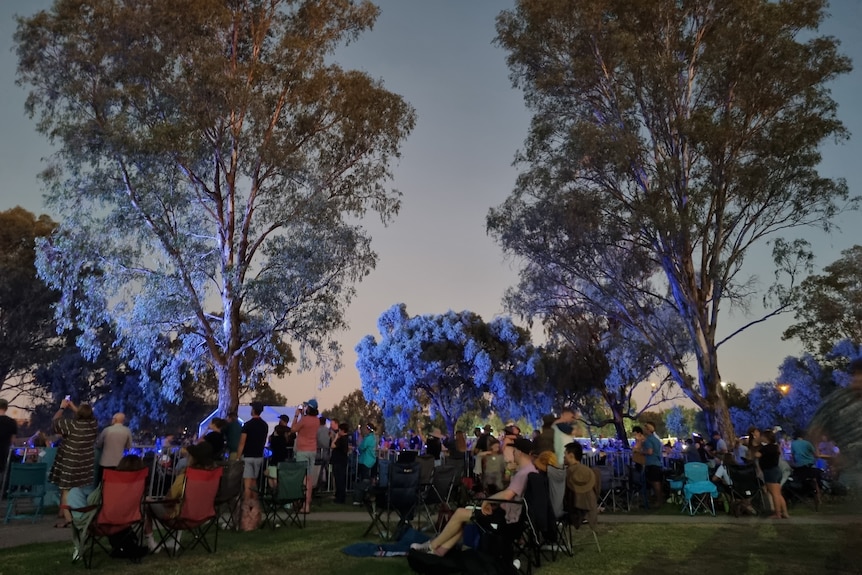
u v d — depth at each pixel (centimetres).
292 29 2784
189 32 2472
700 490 1260
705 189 2433
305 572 647
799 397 5212
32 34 2244
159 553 755
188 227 2398
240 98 2398
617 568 660
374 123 2661
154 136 2180
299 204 2480
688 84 2748
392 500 866
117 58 2316
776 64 2416
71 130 2164
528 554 686
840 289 3186
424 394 5241
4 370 4675
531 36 2836
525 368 4612
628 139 2495
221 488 822
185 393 5028
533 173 2622
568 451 866
